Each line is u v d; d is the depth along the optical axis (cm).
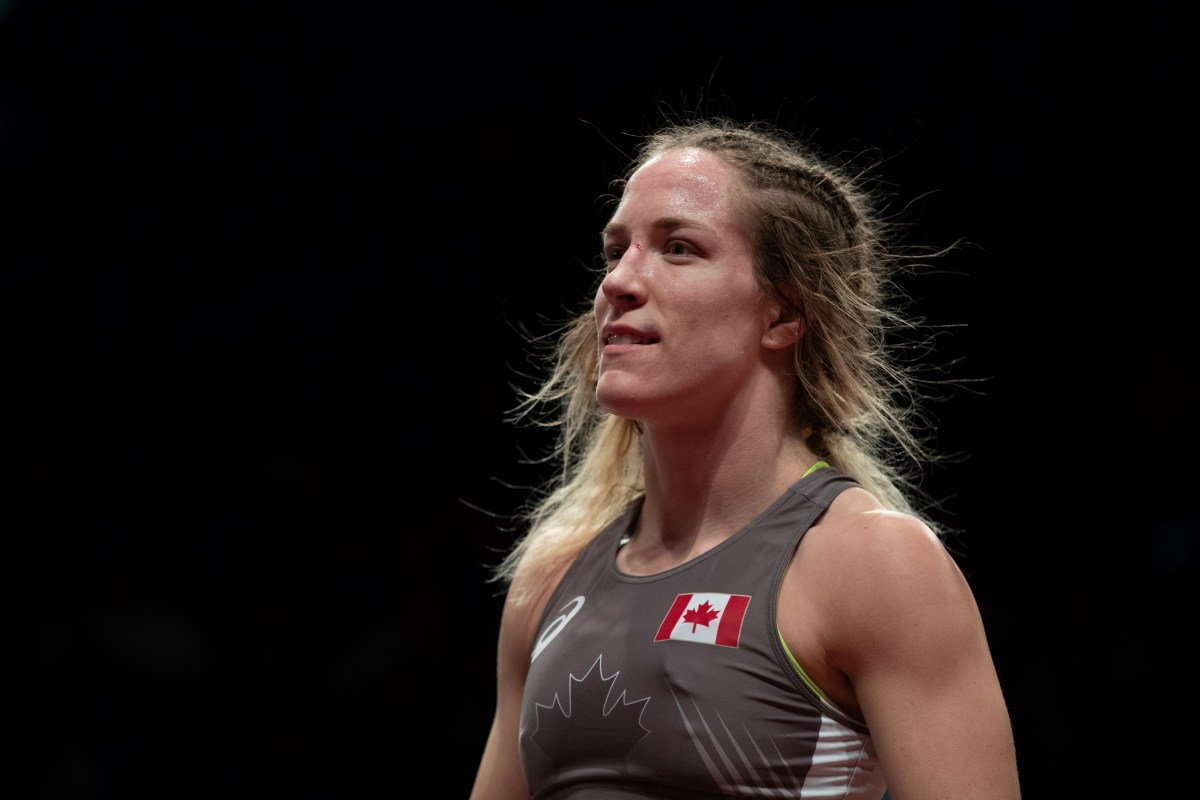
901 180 2023
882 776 603
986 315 2116
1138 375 2092
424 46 2341
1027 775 1948
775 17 2069
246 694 2144
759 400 666
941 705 553
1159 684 1952
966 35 2050
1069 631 2022
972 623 573
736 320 654
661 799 582
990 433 2130
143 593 2241
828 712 575
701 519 662
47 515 2316
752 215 671
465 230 2358
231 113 2411
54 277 2453
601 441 788
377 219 2406
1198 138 2023
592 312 799
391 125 2375
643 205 672
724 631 589
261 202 2431
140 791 2041
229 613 2219
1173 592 2000
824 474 646
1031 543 2084
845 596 571
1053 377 2119
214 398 2409
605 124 2217
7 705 2103
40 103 2445
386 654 2167
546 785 630
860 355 718
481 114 2328
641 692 593
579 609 666
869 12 2045
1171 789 1881
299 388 2412
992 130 2061
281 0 2369
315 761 2081
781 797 568
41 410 2394
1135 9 2017
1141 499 2059
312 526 2308
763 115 2031
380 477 2341
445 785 2061
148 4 2405
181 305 2445
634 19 2188
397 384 2388
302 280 2433
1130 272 2091
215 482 2345
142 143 2431
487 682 2166
